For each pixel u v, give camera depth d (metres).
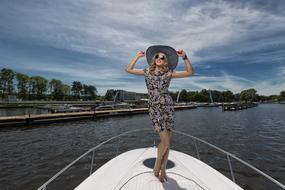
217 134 22.11
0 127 25.41
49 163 11.92
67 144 17.20
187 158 3.77
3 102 75.69
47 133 22.70
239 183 9.05
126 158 3.70
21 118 27.16
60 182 9.22
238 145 16.62
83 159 12.53
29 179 9.70
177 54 3.10
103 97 149.25
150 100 2.88
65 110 44.38
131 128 27.34
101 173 3.14
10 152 14.52
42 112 55.25
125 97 108.88
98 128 27.14
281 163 11.81
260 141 18.19
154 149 4.23
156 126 2.81
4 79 107.81
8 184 9.23
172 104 2.89
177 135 19.83
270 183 9.02
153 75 2.92
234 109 74.81
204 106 119.94
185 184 2.83
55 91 129.75
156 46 3.09
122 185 2.78
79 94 146.25
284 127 27.61
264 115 50.06
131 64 3.11
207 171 3.25
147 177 2.95
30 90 119.44
